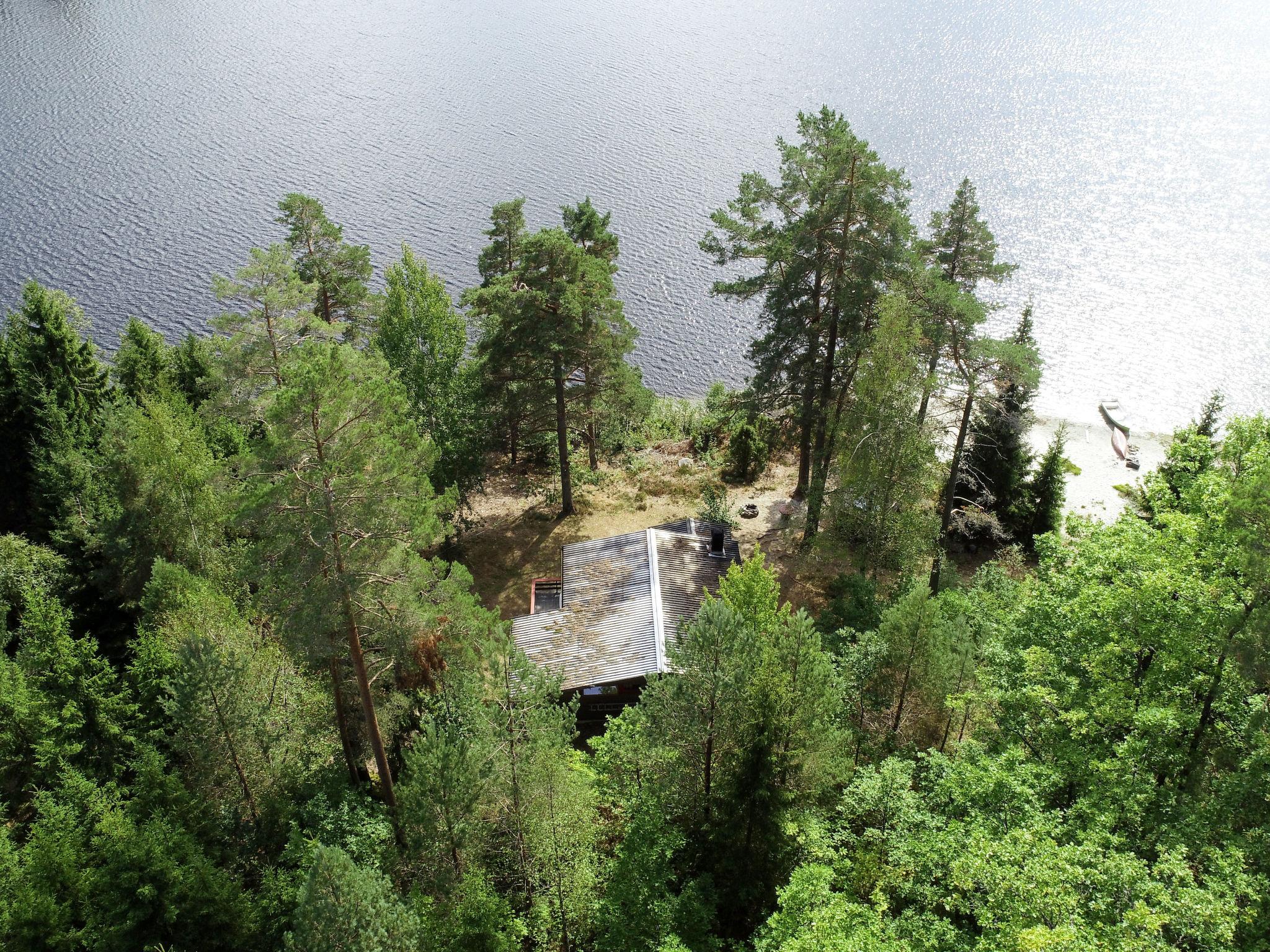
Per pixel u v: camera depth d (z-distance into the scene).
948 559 37.84
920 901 17.56
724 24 140.25
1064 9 134.38
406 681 24.88
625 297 74.50
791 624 20.48
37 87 122.50
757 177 36.91
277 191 90.81
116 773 26.09
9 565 34.31
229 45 140.75
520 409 40.97
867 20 136.25
